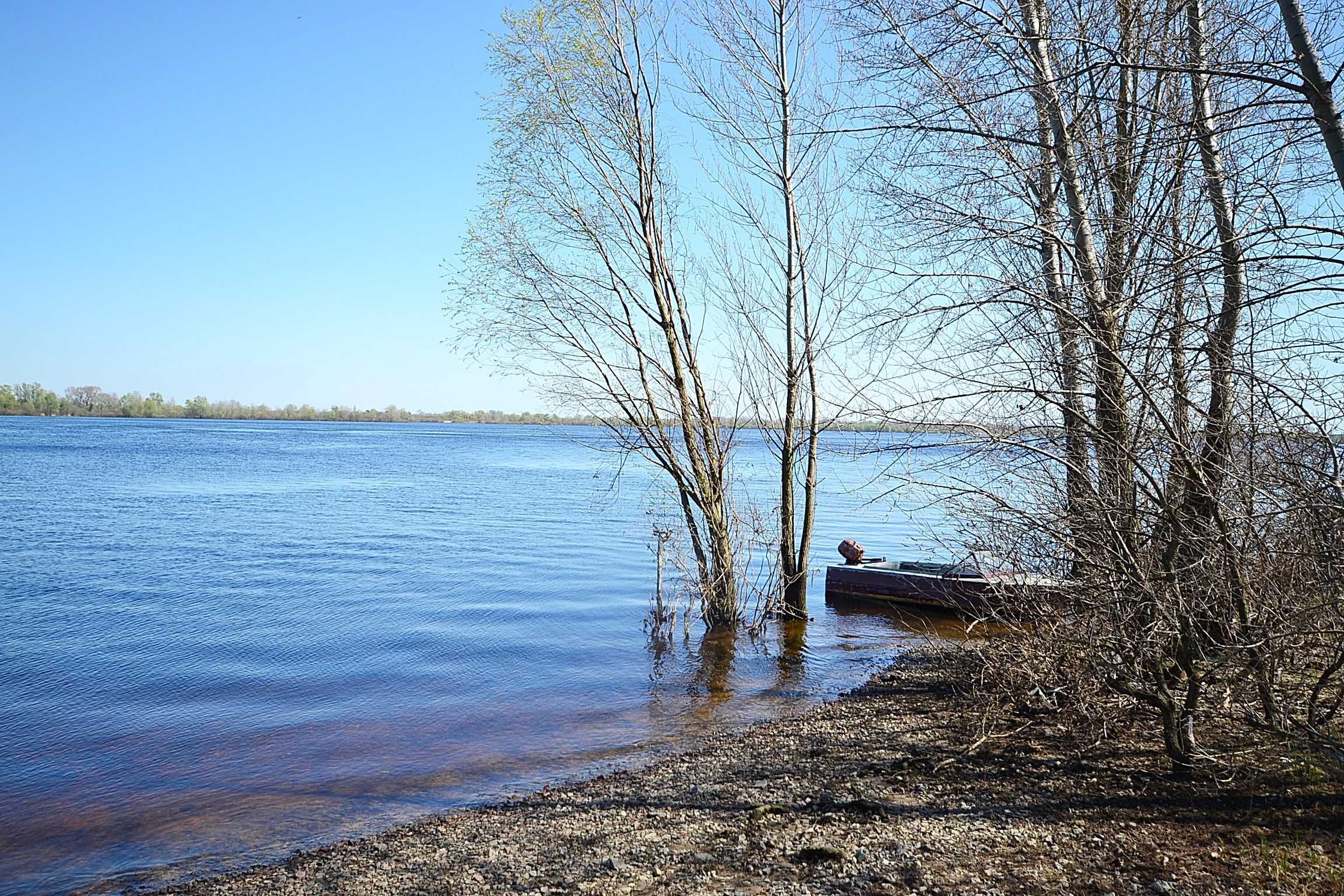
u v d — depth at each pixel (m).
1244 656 6.93
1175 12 7.93
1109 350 6.29
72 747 11.19
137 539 32.72
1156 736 8.69
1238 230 7.00
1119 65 6.17
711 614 18.19
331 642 17.19
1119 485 7.06
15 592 22.45
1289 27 5.80
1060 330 6.82
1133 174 7.98
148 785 9.88
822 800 8.21
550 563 27.48
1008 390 6.77
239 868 7.72
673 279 17.47
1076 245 7.50
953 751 9.28
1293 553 6.27
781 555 18.69
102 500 47.56
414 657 15.97
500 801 9.17
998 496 7.69
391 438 174.00
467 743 11.33
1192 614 7.07
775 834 7.41
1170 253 7.15
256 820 8.87
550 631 18.19
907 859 6.62
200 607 20.58
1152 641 7.32
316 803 9.30
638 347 17.33
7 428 165.00
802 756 9.98
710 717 12.37
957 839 6.91
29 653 16.20
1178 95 8.12
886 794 8.17
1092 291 7.20
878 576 20.08
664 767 10.02
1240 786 7.21
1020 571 8.32
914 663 14.86
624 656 16.14
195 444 116.06
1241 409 6.38
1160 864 6.09
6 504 44.44
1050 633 8.52
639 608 20.56
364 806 9.19
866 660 15.64
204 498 49.78
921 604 19.31
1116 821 6.92
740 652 16.34
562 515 41.88
